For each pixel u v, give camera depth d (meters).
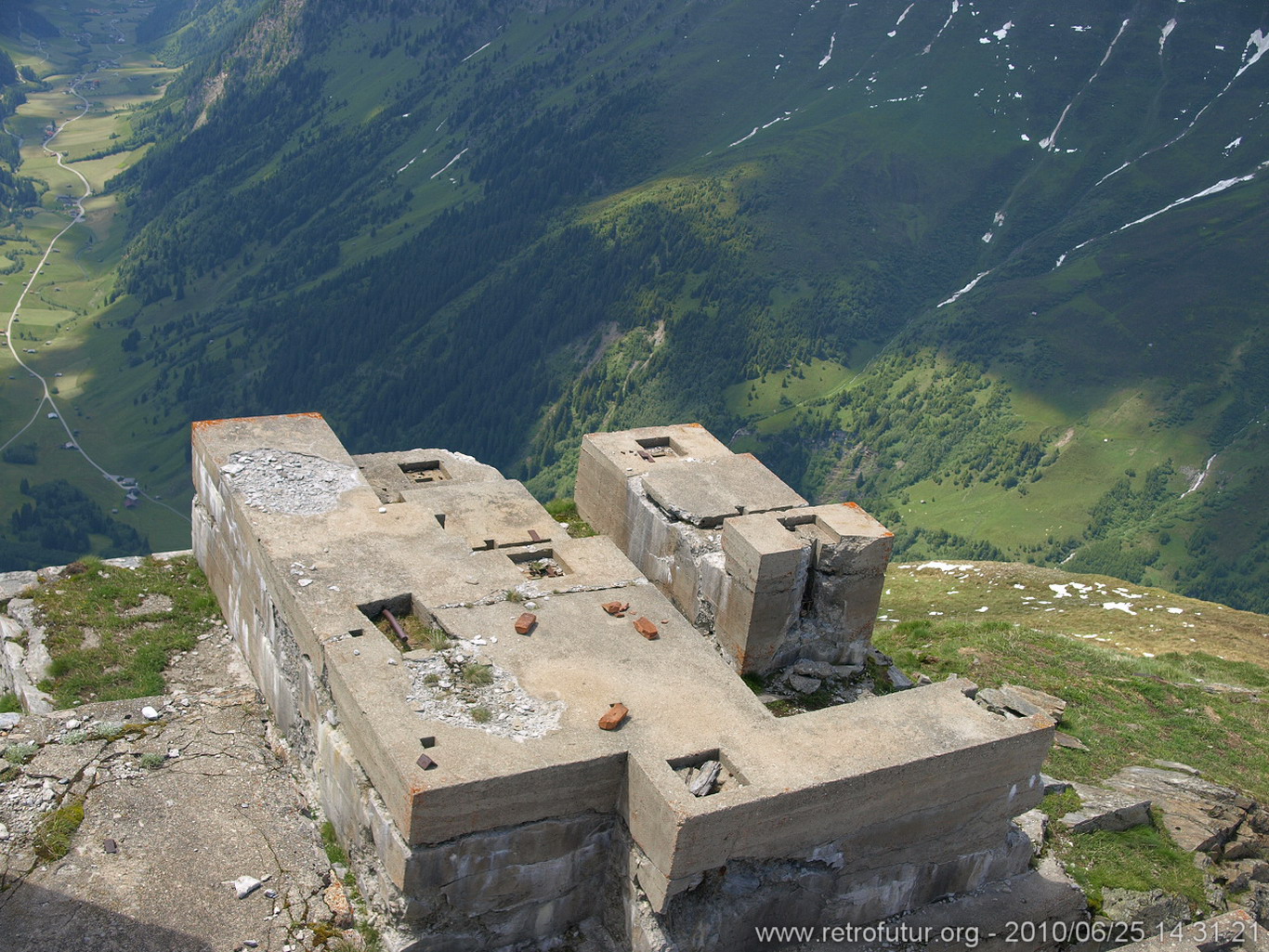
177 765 16.84
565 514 24.89
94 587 22.64
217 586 22.31
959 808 16.11
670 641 17.08
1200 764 22.97
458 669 15.73
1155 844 19.31
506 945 14.92
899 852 15.95
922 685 21.44
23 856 14.52
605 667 16.20
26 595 22.09
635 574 18.92
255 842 15.55
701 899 14.48
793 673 18.91
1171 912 18.03
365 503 20.28
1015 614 41.38
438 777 13.38
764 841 14.32
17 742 16.67
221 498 20.91
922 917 16.58
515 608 17.42
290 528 19.00
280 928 14.33
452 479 24.33
